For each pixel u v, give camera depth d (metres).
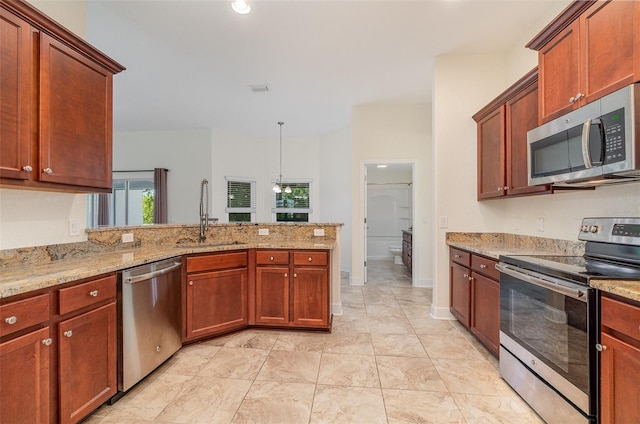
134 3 2.36
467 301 2.74
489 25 2.68
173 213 6.05
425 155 4.65
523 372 1.79
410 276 5.41
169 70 3.52
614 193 1.85
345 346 2.54
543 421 1.62
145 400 1.81
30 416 1.32
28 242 1.86
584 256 1.92
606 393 1.27
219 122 5.58
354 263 4.77
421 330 2.89
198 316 2.58
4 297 1.22
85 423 1.61
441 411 1.71
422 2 2.38
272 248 2.85
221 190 6.09
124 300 1.84
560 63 1.81
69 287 1.50
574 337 1.41
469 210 3.20
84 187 1.89
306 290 2.82
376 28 2.71
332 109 4.88
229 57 3.21
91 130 1.91
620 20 1.42
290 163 6.65
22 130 1.52
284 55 3.18
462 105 3.20
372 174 7.96
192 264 2.54
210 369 2.17
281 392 1.89
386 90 4.12
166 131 6.08
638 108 1.32
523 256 2.00
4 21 1.45
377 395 1.86
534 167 1.99
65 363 1.47
